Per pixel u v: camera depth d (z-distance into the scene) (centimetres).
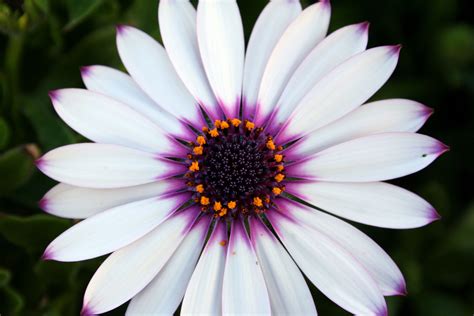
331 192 16
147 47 16
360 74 16
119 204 16
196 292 16
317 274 16
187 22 16
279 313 16
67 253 15
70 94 16
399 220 16
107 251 15
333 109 16
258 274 16
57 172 15
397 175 16
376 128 16
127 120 16
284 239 16
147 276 16
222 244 16
